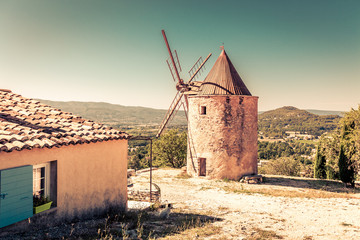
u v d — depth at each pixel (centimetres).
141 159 6153
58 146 795
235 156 2342
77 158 912
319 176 2864
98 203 1008
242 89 2469
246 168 2380
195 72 2881
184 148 4256
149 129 14738
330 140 2925
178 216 1167
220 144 2342
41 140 765
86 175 952
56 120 1020
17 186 696
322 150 2886
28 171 729
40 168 820
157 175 2516
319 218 1164
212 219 1123
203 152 2394
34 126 873
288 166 3656
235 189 1980
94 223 891
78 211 915
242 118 2381
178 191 1916
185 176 2459
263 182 2292
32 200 742
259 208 1410
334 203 1518
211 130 2373
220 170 2330
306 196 1755
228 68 2534
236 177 2338
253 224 1041
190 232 877
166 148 4238
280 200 1620
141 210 1216
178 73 2652
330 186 2183
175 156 4272
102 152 1030
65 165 862
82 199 933
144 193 1532
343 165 2194
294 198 1686
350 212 1284
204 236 835
